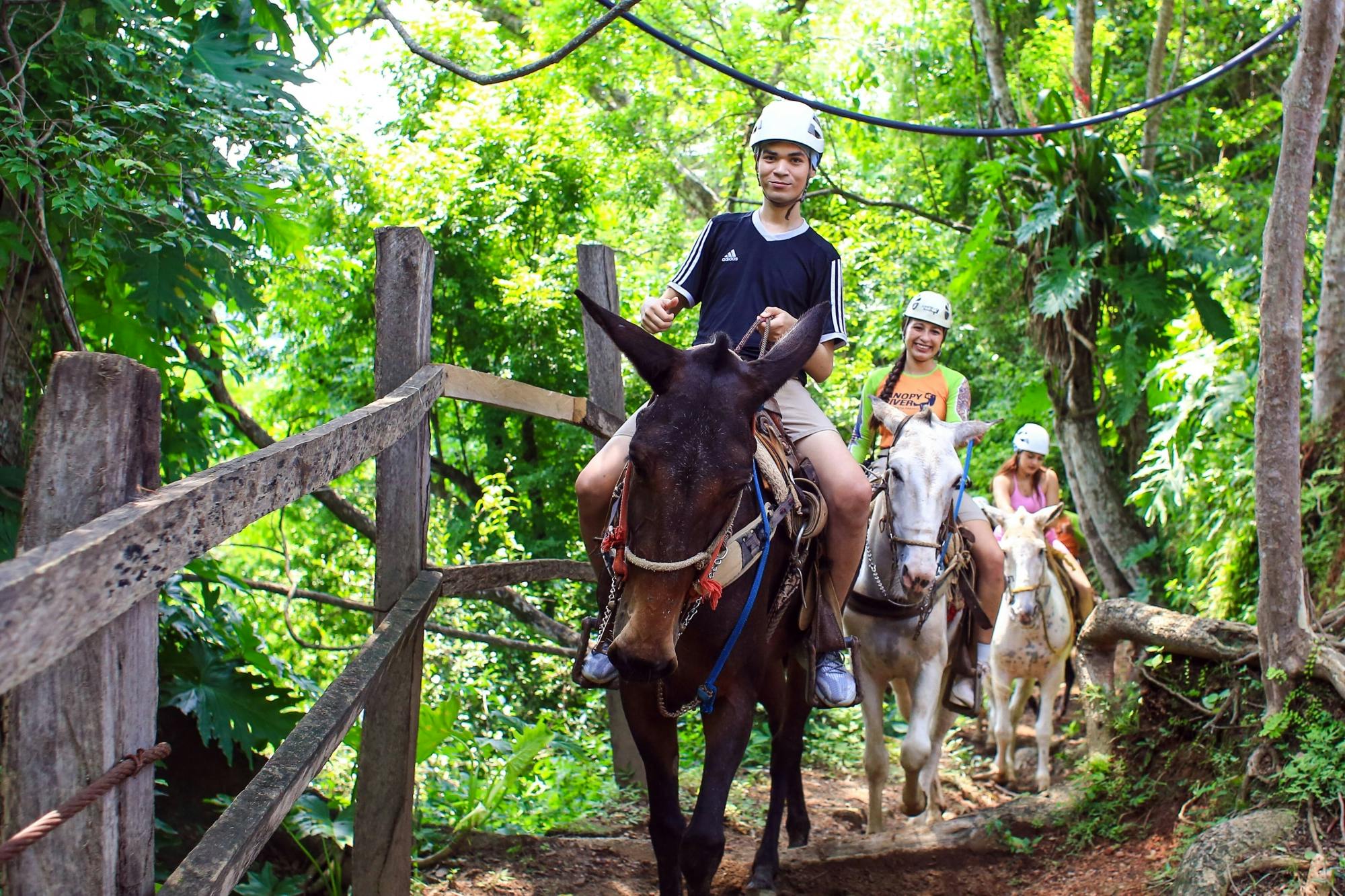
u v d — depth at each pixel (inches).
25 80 177.8
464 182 666.8
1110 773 247.6
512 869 201.5
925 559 206.1
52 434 69.7
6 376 188.9
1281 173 203.9
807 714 210.7
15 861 68.2
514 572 201.9
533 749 220.7
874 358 657.0
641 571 123.0
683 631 142.5
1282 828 189.2
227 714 191.3
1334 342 275.6
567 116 696.4
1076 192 421.7
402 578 166.4
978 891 217.2
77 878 70.2
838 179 650.2
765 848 207.5
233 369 288.4
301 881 178.9
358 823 160.9
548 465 671.1
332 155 249.6
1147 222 406.6
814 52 622.2
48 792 69.4
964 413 247.6
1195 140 554.6
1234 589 301.1
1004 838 234.2
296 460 95.0
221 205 199.5
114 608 64.8
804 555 162.2
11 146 165.0
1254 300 399.5
